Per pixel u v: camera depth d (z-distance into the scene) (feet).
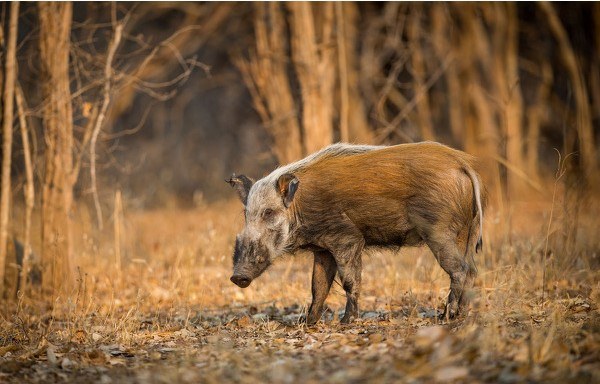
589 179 74.02
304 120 83.87
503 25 109.81
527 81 125.18
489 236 63.98
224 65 139.54
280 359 36.27
